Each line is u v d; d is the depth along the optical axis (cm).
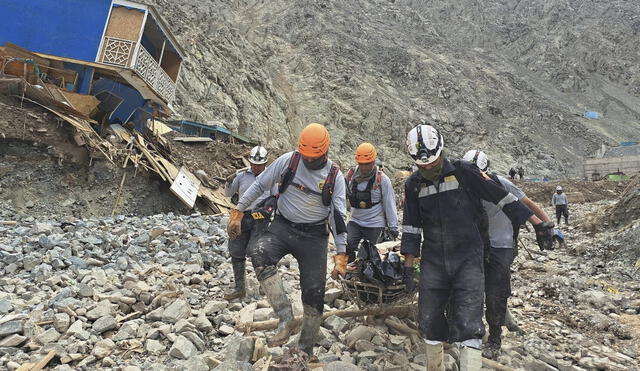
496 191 315
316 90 8375
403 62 10456
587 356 449
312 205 351
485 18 15838
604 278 818
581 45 14938
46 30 1584
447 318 336
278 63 9256
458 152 8550
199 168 1930
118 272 607
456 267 317
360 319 476
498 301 414
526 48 14888
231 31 8262
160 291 521
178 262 689
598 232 1317
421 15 15625
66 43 1582
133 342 389
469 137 9175
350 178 549
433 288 325
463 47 14188
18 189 1292
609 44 15075
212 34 7656
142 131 1800
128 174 1498
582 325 557
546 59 14312
